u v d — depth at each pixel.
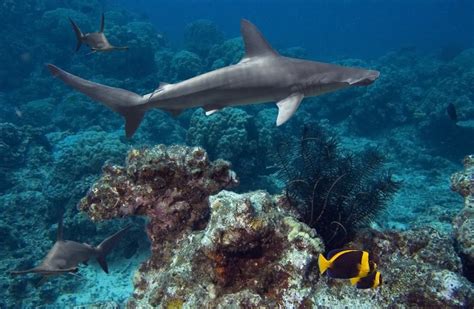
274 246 1.92
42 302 3.84
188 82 2.66
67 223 4.59
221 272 1.90
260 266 1.92
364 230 2.26
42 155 6.80
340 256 1.38
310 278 1.84
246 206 1.86
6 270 4.05
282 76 2.59
